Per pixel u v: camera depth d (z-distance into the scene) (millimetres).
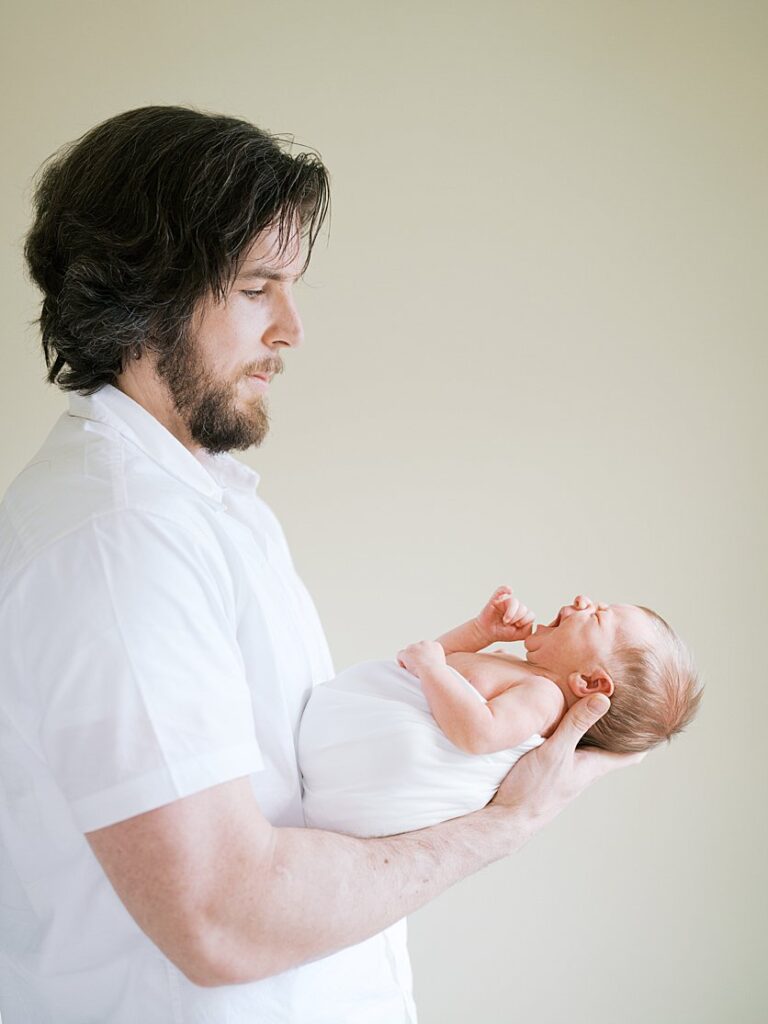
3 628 958
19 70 2172
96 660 892
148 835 872
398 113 2174
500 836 1156
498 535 2191
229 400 1085
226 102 2172
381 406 2195
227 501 1292
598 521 2186
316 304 2186
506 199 2176
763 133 2160
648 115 2166
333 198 2174
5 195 2172
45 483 1012
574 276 2176
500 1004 2225
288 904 923
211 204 998
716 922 2209
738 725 2189
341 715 1183
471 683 1373
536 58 2168
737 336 2174
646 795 2199
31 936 1059
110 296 1031
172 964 975
